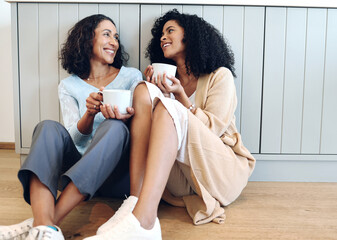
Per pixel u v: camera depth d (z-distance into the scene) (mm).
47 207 908
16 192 1459
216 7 1569
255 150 1640
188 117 1100
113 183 1255
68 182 1035
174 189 1316
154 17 1585
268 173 1666
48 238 839
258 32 1580
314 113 1619
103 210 1294
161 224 1159
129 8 1582
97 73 1506
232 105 1373
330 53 1592
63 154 1057
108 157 998
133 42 1605
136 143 1074
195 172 1150
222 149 1193
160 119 1021
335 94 1614
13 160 2002
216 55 1448
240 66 1599
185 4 1572
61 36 1593
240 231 1105
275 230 1116
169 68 1258
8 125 2287
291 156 1632
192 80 1521
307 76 1603
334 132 1628
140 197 912
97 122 1394
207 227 1137
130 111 1084
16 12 1591
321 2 1549
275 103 1614
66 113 1419
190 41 1438
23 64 1618
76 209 1304
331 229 1124
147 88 1139
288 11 1568
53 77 1613
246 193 1490
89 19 1453
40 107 1634
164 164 964
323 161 1655
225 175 1211
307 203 1371
